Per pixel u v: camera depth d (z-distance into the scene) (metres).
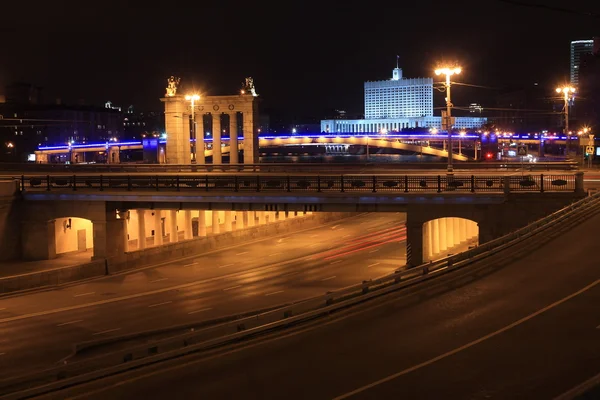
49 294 47.00
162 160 162.12
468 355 20.11
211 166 85.81
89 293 47.31
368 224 80.94
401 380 18.30
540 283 28.42
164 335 34.38
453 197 45.03
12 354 33.00
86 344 32.41
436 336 22.25
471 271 31.47
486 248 35.25
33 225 57.31
